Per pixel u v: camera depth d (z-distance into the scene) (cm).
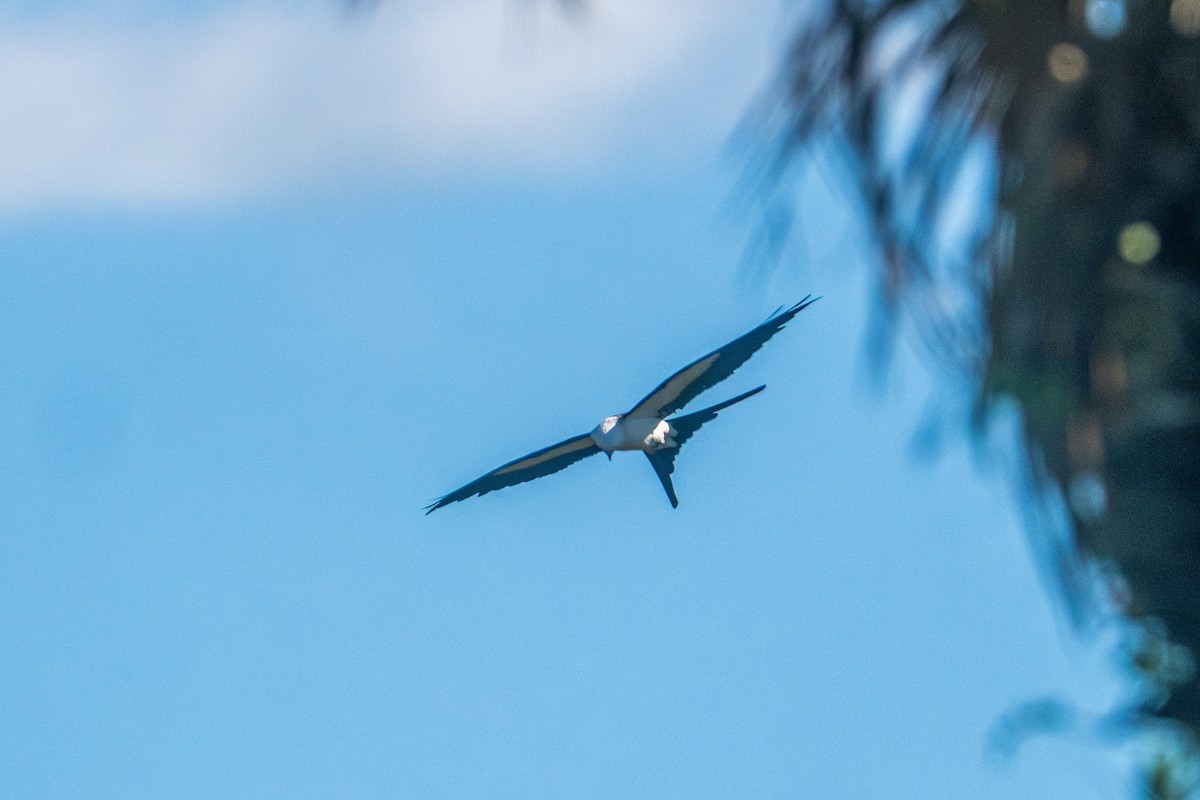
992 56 1138
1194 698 1144
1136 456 1110
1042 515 1162
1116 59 1094
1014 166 1140
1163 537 1105
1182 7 1077
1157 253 1085
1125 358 1102
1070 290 1109
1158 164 1083
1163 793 1155
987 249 1159
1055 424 1126
